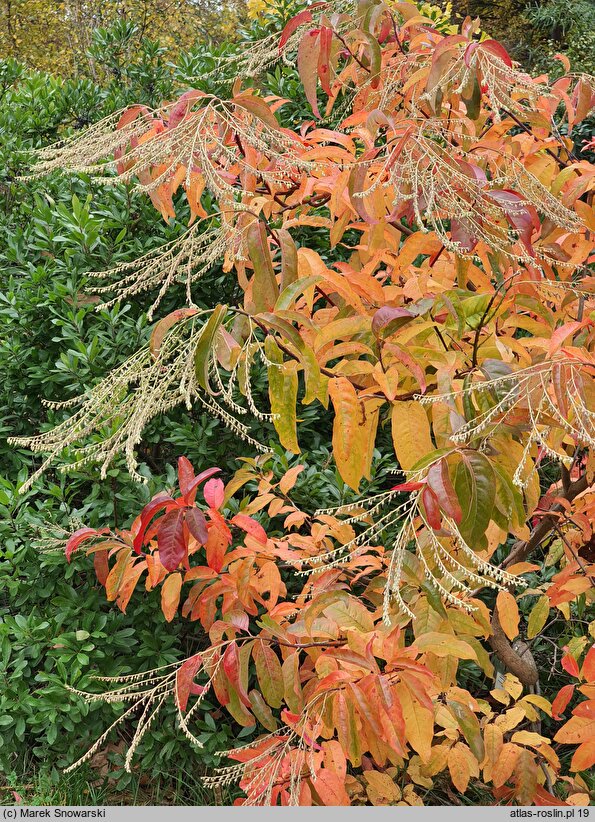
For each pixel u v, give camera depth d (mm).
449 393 1305
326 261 2967
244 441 2721
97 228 2762
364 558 1749
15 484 2721
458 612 1631
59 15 10867
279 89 3191
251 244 1370
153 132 1597
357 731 1463
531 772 1724
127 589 1902
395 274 1748
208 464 2699
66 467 1502
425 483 1195
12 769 2473
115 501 2490
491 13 11188
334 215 1626
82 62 9609
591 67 8062
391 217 1498
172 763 2494
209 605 1899
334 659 1531
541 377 1229
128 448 1280
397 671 1383
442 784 2369
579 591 1775
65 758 2436
